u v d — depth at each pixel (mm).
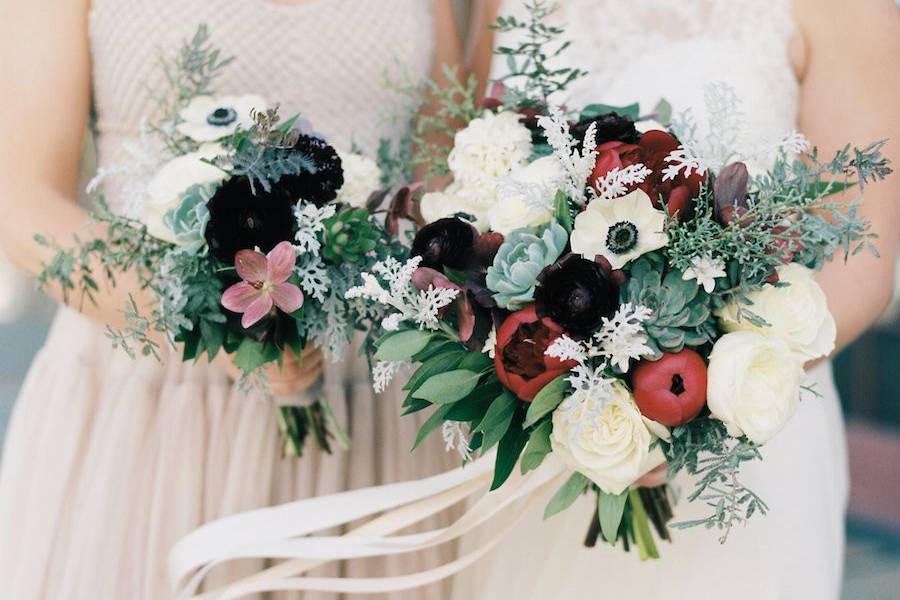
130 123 1697
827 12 1698
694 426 1216
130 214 1455
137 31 1659
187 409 1668
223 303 1272
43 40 1650
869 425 6629
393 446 1724
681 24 1801
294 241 1316
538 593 1663
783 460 1686
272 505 1661
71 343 1749
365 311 1367
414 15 1881
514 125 1386
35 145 1610
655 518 1567
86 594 1576
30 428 1725
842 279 1566
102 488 1617
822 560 1695
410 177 1745
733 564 1606
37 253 1554
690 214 1190
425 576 1509
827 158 1672
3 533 1677
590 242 1185
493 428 1212
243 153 1294
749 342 1155
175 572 1510
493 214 1273
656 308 1161
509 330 1166
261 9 1702
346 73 1774
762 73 1711
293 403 1638
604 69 1852
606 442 1177
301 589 1521
